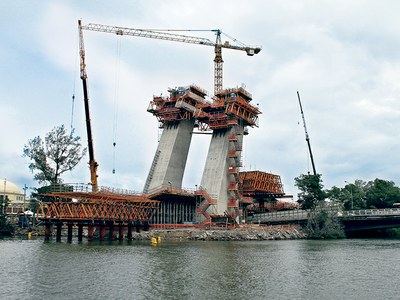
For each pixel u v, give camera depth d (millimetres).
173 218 133500
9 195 191875
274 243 100250
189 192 132625
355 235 147125
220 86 176125
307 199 141875
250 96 148875
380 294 37094
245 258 62531
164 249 74375
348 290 38719
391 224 128875
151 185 141000
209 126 144125
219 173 137875
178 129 145875
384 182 180625
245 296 35781
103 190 105125
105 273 45469
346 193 182875
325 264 56844
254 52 181875
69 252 65000
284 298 35281
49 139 128625
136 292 36500
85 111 119750
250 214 170125
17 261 53719
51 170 128375
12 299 33344
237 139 142125
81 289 37281
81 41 120062
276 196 173000
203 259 59875
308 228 131125
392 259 63406
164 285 39688
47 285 38750
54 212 89250
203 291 37406
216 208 134000
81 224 92750
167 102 146875
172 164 142875
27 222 131250
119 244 83688
